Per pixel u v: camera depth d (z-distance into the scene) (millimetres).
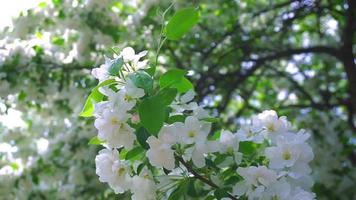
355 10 5418
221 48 6219
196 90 5508
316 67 7352
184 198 2133
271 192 2035
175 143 1996
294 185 2154
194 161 2041
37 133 5699
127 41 5027
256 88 7469
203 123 2111
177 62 5633
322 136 5551
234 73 5895
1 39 4777
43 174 5418
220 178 2164
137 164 2100
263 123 2262
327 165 5348
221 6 6137
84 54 4793
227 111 7469
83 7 4840
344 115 7066
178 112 2166
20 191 5328
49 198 5473
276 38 6570
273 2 6602
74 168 5133
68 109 5289
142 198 2098
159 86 2131
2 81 4434
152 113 1909
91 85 4773
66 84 4914
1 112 4645
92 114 2131
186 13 2205
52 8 4910
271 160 2113
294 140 2150
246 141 2256
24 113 5203
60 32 5098
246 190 2072
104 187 5188
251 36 6211
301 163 2127
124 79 2051
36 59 4660
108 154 2107
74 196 5238
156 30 5070
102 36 4762
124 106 1965
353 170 5406
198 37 5855
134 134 1995
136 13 5086
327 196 5352
